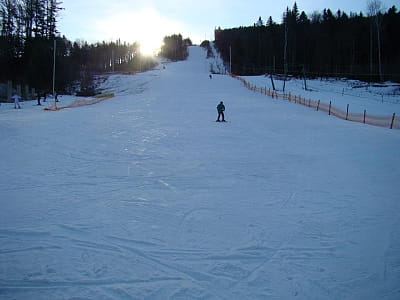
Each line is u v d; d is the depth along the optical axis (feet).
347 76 224.94
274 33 313.32
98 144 45.44
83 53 326.03
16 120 67.00
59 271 14.60
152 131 57.67
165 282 13.88
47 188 26.30
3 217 20.36
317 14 336.90
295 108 97.55
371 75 207.21
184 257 15.92
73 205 22.61
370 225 19.94
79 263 15.26
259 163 36.04
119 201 23.58
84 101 114.62
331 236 18.43
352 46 250.98
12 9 173.78
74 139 48.42
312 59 266.16
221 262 15.52
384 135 54.75
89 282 13.80
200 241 17.58
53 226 19.21
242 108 97.19
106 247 16.80
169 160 37.14
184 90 160.04
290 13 302.04
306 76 237.25
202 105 104.94
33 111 87.76
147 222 19.94
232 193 25.73
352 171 32.63
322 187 27.45
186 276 14.34
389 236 18.53
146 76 225.97
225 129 61.26
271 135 55.26
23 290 13.25
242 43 358.84
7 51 165.78
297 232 18.84
